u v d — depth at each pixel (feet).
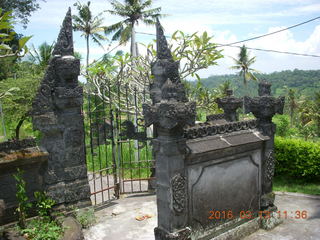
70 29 18.57
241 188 16.43
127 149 38.63
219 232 15.26
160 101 13.25
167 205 13.10
